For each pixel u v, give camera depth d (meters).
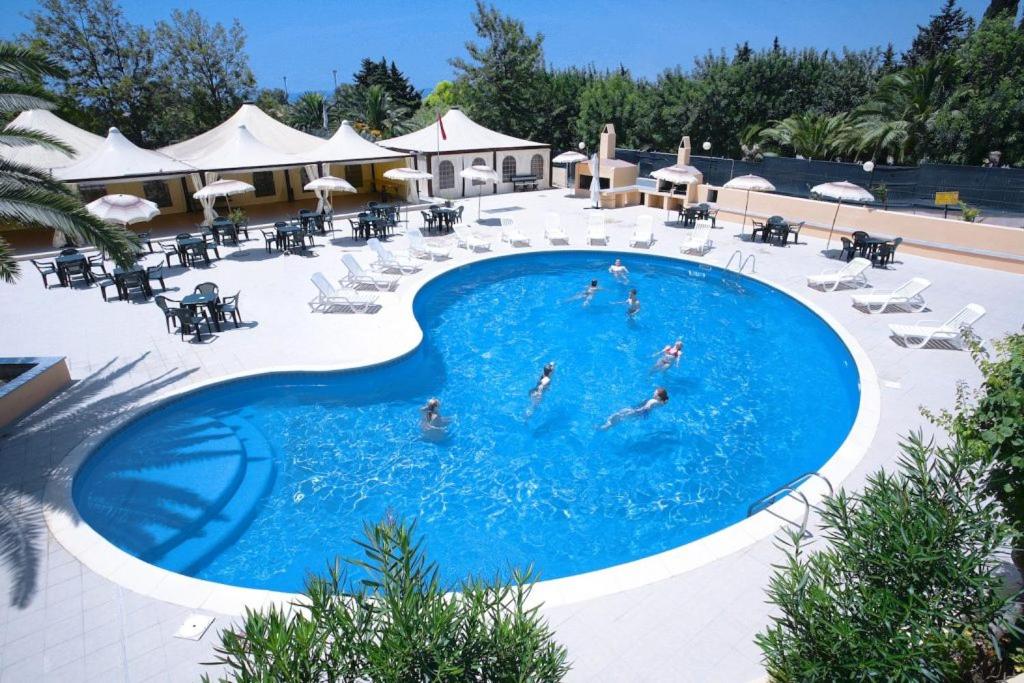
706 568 6.79
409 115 62.94
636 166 30.00
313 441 10.42
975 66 31.11
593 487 9.51
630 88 48.25
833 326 14.14
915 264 19.36
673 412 11.65
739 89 44.09
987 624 4.36
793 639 4.28
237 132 26.02
